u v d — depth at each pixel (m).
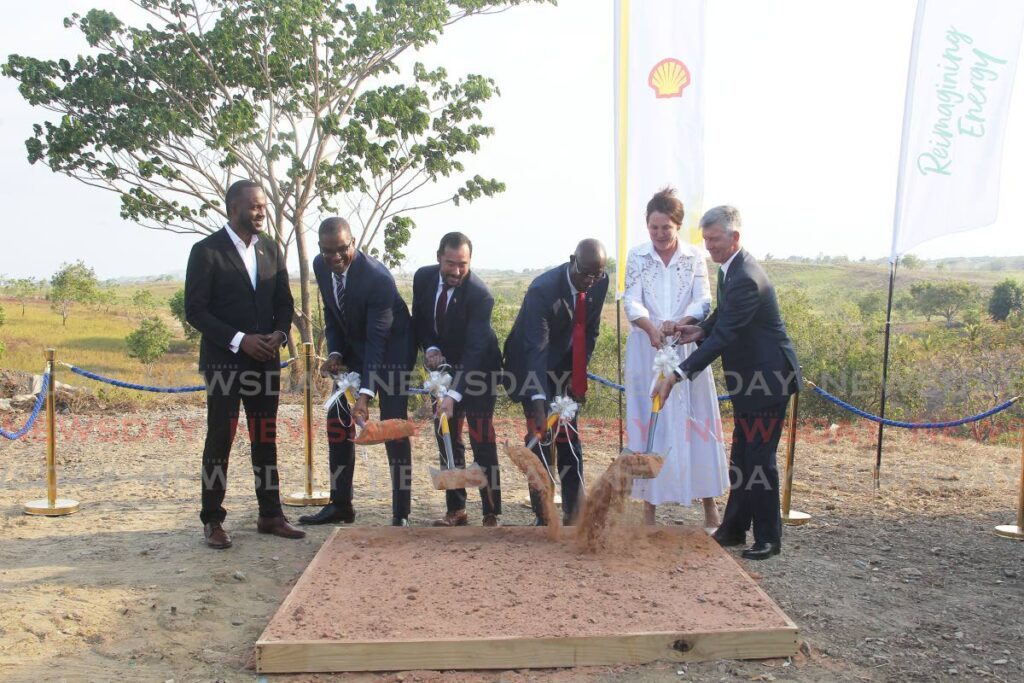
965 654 3.89
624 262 6.48
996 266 92.44
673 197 5.29
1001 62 6.70
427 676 3.62
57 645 3.85
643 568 4.68
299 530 5.70
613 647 3.71
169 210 16.31
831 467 8.37
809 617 4.31
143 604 4.38
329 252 5.20
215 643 3.98
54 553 5.27
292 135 16.34
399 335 5.53
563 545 5.10
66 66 15.76
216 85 16.08
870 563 5.24
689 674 3.64
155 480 7.60
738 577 4.54
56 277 48.22
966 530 6.07
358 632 3.76
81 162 15.84
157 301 61.84
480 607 4.08
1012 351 13.57
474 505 6.65
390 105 15.57
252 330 5.30
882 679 3.63
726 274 5.11
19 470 8.03
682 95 6.30
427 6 16.06
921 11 6.84
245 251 5.27
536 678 3.60
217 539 5.37
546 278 5.37
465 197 16.97
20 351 30.59
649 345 5.41
